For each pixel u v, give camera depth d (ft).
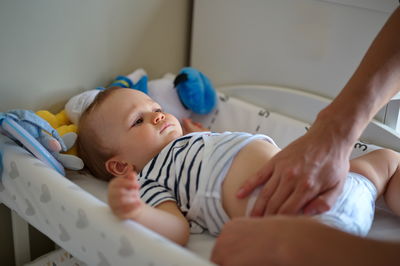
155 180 3.23
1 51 3.57
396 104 3.69
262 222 2.08
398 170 3.29
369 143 3.91
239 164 3.02
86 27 4.11
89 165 3.74
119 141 3.54
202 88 4.49
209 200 2.92
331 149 2.63
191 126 4.47
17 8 3.58
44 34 3.82
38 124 3.30
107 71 4.43
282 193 2.51
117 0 4.28
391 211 3.38
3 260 4.17
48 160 3.22
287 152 2.69
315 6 4.02
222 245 2.12
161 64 5.00
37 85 3.89
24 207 3.07
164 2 4.75
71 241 2.68
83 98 3.89
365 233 2.77
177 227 2.73
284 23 4.29
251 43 4.61
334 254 1.82
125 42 4.50
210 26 4.87
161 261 2.06
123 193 2.34
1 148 3.16
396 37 2.84
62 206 2.64
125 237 2.24
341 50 3.97
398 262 1.77
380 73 2.83
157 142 3.49
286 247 1.89
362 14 3.74
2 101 3.69
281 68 4.46
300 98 4.34
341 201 2.70
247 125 4.51
